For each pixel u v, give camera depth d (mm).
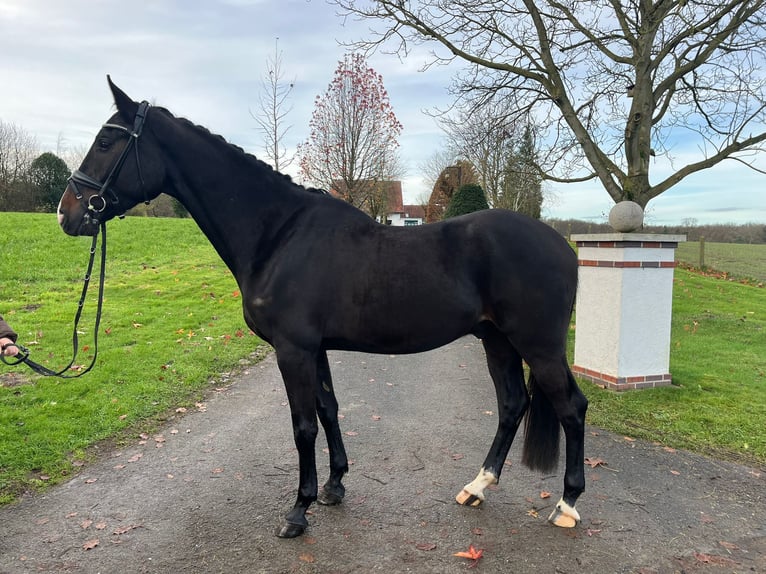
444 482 3047
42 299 8586
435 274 2449
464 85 8672
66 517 2619
